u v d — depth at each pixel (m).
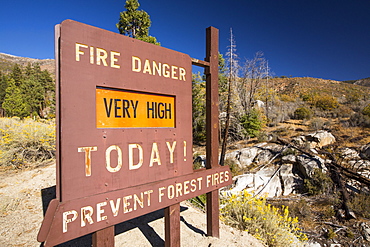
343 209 7.36
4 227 2.76
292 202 8.35
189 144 2.32
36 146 6.10
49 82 43.25
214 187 2.63
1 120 8.29
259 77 18.58
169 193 2.06
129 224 3.08
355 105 21.34
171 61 2.13
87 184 1.48
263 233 3.47
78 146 1.43
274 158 11.64
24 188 4.20
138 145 1.81
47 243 1.28
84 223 1.45
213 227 2.73
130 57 1.77
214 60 2.71
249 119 16.14
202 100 18.64
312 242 5.92
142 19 15.01
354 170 9.48
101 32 1.58
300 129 15.89
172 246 2.12
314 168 9.62
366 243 5.82
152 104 1.97
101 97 1.60
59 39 1.40
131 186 1.75
